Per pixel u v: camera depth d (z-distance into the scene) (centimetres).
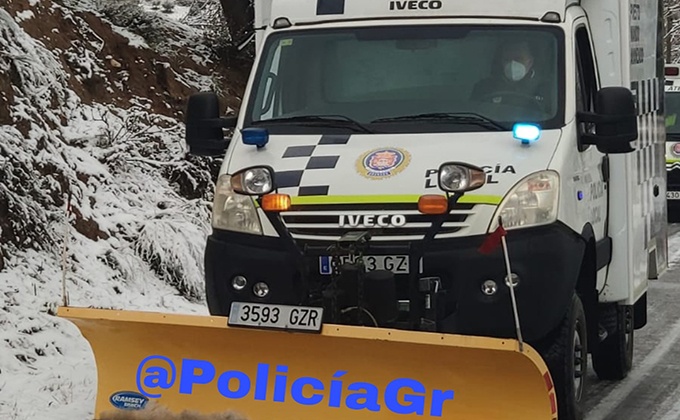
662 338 1054
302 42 725
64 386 762
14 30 1185
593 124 730
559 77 681
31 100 1151
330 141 668
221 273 645
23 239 980
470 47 698
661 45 979
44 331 866
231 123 722
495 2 705
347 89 703
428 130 668
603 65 791
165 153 1312
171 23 1811
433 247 605
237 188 636
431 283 606
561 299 623
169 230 1112
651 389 853
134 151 1259
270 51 731
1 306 874
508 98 679
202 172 1306
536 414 550
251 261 632
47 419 692
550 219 619
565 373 645
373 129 674
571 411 652
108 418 609
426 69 698
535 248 610
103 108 1309
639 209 841
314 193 624
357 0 725
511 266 604
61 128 1182
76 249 1034
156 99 1479
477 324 609
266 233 632
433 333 547
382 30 715
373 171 629
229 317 576
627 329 884
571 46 692
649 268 922
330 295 597
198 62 1697
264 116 708
